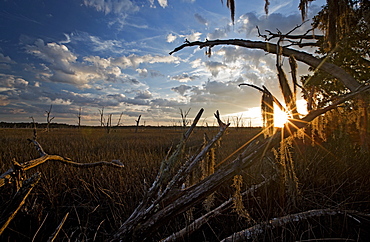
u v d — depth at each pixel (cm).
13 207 200
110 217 330
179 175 193
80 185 435
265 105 282
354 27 699
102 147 1093
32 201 344
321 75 812
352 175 418
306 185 384
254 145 232
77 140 1509
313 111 247
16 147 961
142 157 729
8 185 385
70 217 331
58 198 383
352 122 579
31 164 253
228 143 1115
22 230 270
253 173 426
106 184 434
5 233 262
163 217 179
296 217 254
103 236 266
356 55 760
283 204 299
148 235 179
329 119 534
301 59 718
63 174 486
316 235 250
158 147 1059
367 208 301
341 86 768
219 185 196
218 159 608
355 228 260
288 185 296
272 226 240
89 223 312
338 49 723
